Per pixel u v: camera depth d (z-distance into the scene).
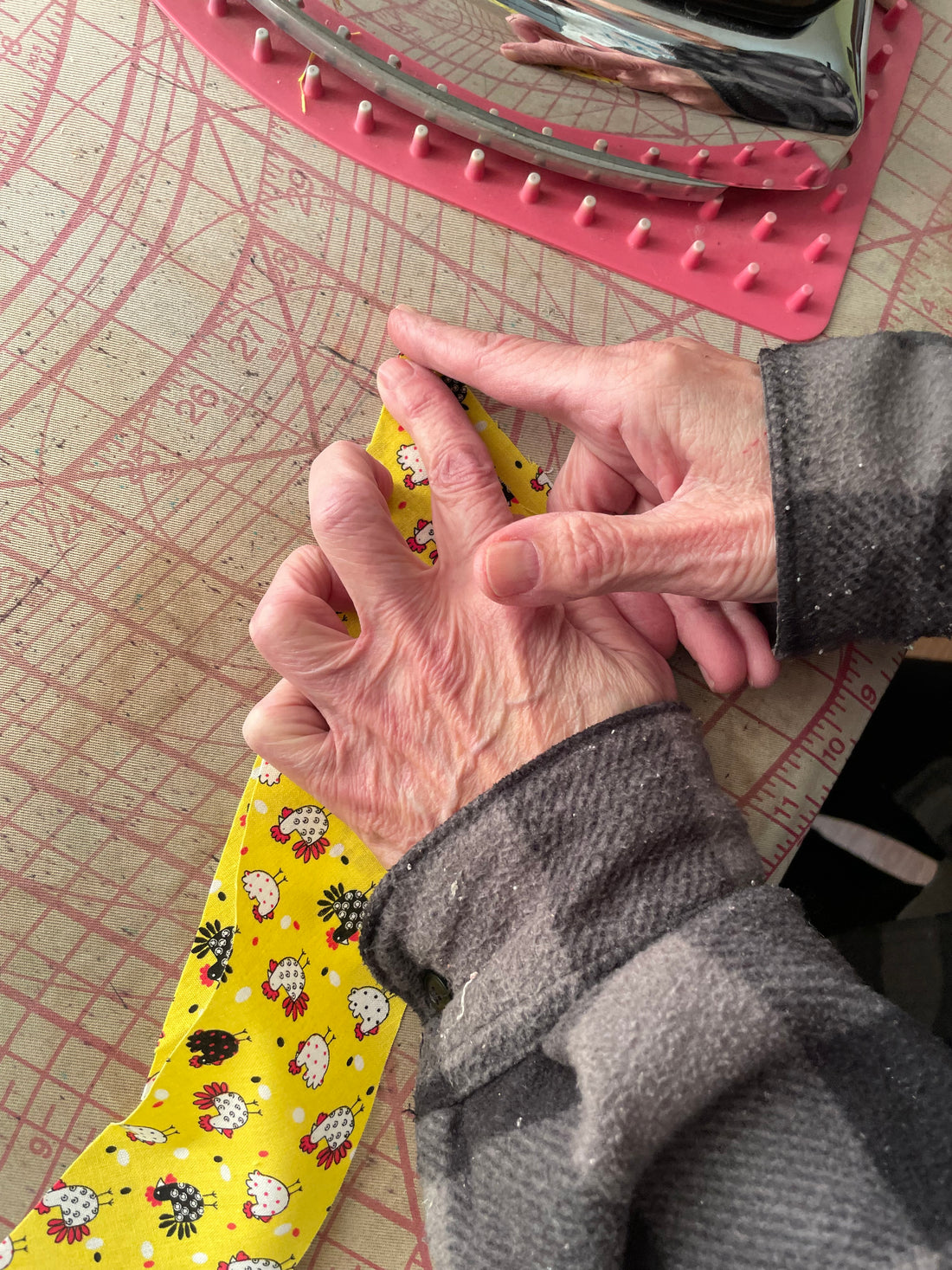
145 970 0.55
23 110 0.65
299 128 0.67
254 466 0.62
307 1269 0.52
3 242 0.62
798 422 0.44
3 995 0.54
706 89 0.57
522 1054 0.38
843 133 0.62
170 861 0.57
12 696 0.57
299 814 0.56
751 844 0.46
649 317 0.68
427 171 0.67
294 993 0.54
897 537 0.42
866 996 0.35
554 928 0.40
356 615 0.59
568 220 0.68
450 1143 0.40
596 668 0.53
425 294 0.66
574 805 0.43
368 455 0.56
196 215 0.65
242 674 0.59
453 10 0.56
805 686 0.63
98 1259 0.48
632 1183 0.34
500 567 0.45
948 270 0.72
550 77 0.59
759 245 0.70
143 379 0.62
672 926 0.39
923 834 0.66
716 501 0.48
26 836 0.56
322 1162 0.52
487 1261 0.35
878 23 0.74
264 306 0.64
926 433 0.42
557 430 0.65
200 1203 0.50
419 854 0.44
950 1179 0.30
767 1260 0.31
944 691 0.70
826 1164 0.32
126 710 0.58
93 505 0.60
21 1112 0.53
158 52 0.67
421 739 0.52
